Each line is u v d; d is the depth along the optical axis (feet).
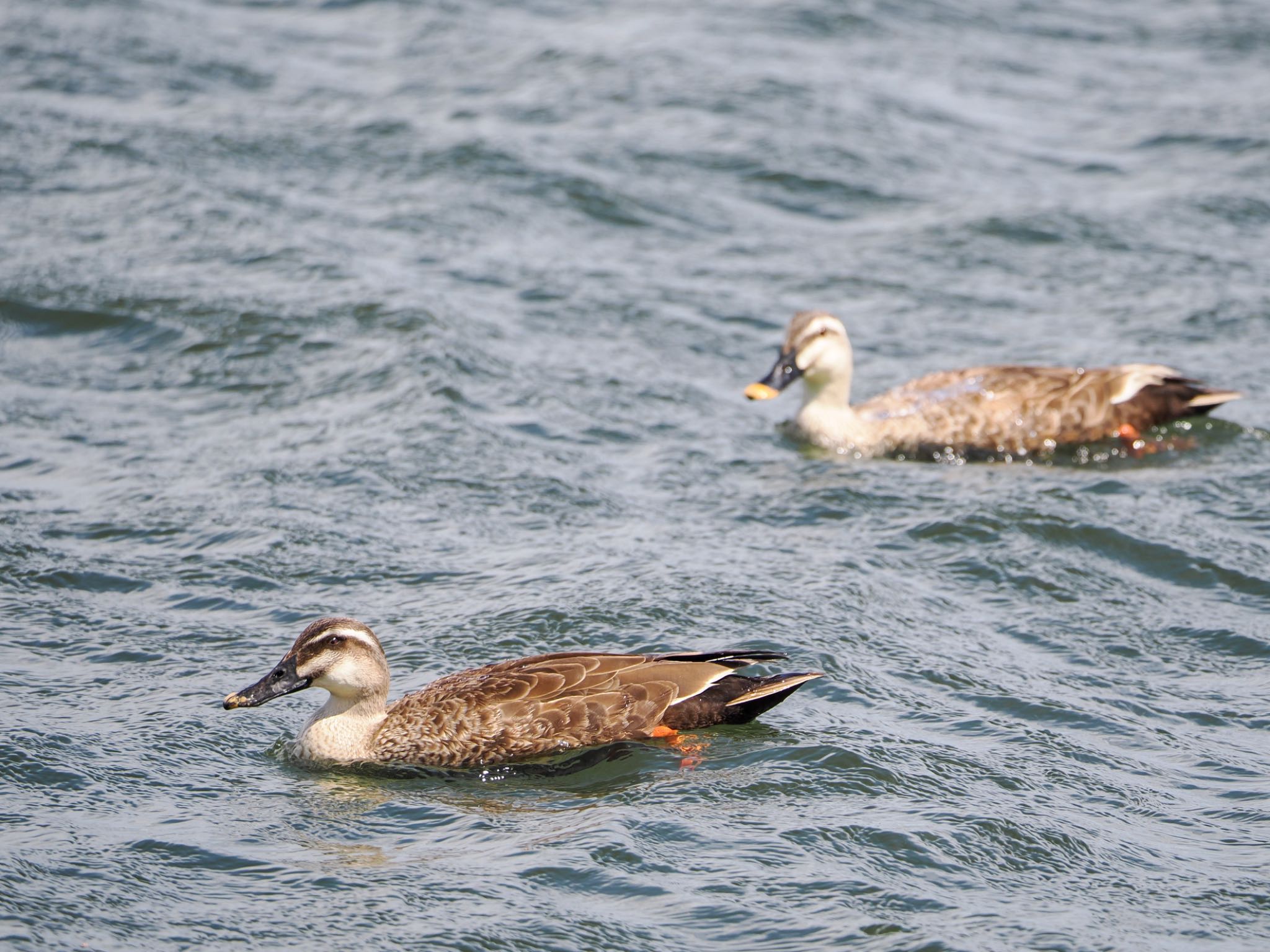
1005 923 32.42
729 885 33.45
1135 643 46.68
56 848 34.42
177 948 31.19
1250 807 37.27
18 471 56.70
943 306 77.15
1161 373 64.44
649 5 114.93
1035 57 110.73
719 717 40.27
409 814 36.45
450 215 82.64
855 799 36.99
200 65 101.35
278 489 55.72
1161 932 32.40
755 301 77.00
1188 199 87.97
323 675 38.91
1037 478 59.88
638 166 90.02
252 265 75.15
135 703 41.45
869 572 50.60
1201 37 115.14
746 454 62.23
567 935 31.73
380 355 66.69
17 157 85.51
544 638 45.42
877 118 97.60
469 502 55.36
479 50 106.42
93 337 68.95
